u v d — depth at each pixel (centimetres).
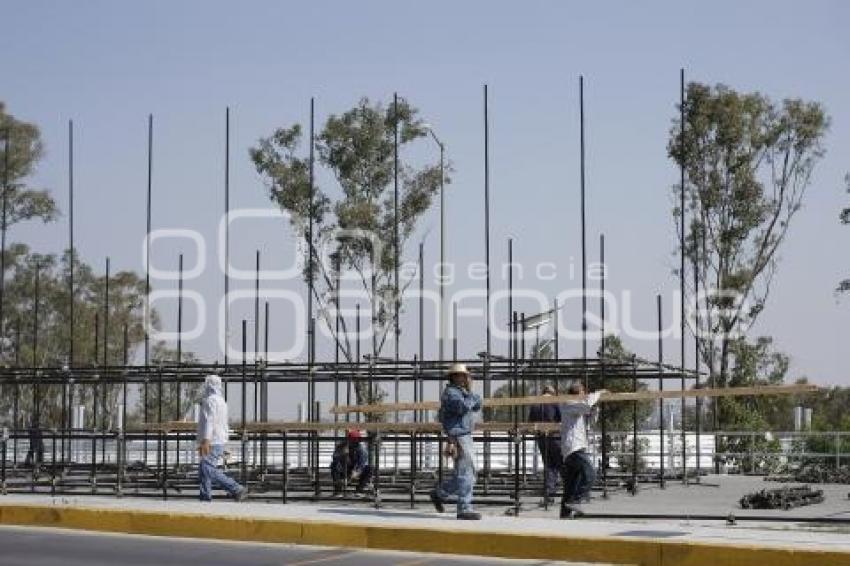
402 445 2852
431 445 2822
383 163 3916
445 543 1395
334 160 3912
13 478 2508
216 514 1558
